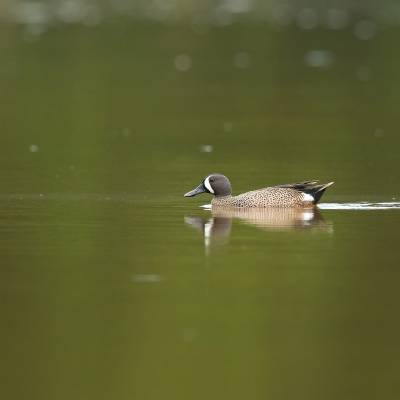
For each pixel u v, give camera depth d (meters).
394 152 24.08
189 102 31.97
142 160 23.12
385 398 9.83
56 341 11.23
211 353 10.88
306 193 17.94
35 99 31.67
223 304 12.43
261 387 10.05
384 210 17.70
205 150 24.48
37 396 9.88
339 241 15.42
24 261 14.37
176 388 10.02
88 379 10.21
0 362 10.62
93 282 13.30
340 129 27.44
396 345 11.13
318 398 9.79
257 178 21.03
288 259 14.41
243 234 15.94
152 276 13.61
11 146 24.77
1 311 12.16
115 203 18.41
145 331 11.52
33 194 19.22
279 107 31.22
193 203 18.47
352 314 12.06
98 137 26.20
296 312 12.13
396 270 13.84
